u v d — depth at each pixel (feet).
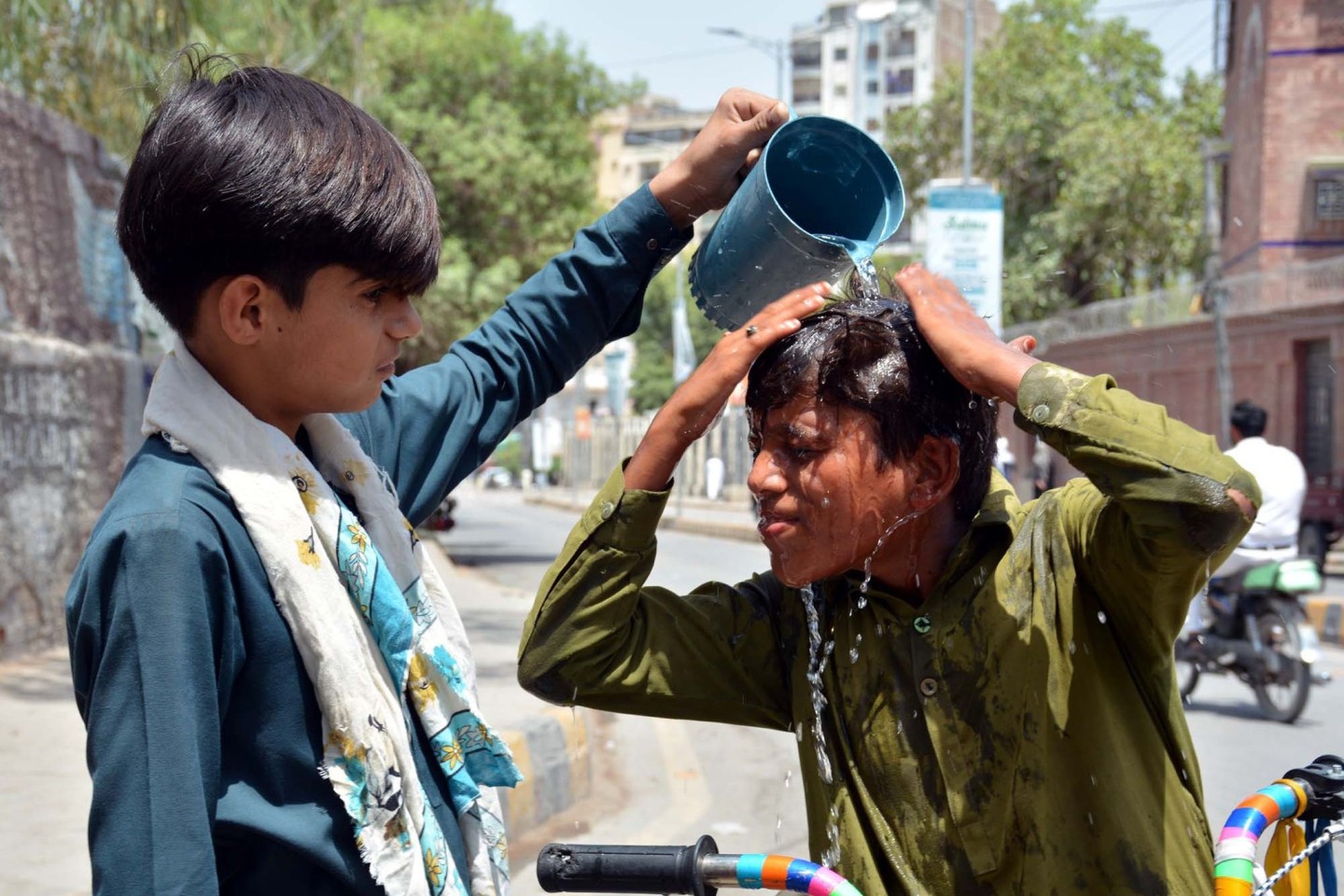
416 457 5.74
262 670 4.26
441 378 5.97
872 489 4.93
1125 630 4.84
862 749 5.06
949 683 4.94
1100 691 4.82
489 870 4.79
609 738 20.56
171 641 4.00
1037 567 4.98
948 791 4.86
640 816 16.24
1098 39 94.79
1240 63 71.92
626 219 6.45
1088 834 4.75
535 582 47.01
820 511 4.96
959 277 34.65
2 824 13.41
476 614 32.04
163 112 4.51
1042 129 83.87
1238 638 22.38
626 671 5.43
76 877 11.77
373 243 4.42
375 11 62.90
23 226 24.98
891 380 4.88
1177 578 4.52
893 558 5.14
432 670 4.75
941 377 4.99
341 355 4.53
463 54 64.34
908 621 5.05
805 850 14.60
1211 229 58.59
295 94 4.53
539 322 6.34
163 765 3.92
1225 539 4.32
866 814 5.02
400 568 4.87
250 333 4.45
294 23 30.71
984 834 4.83
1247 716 22.11
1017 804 4.81
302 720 4.30
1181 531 4.31
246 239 4.29
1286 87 67.21
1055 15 94.17
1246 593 22.12
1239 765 18.29
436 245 4.74
